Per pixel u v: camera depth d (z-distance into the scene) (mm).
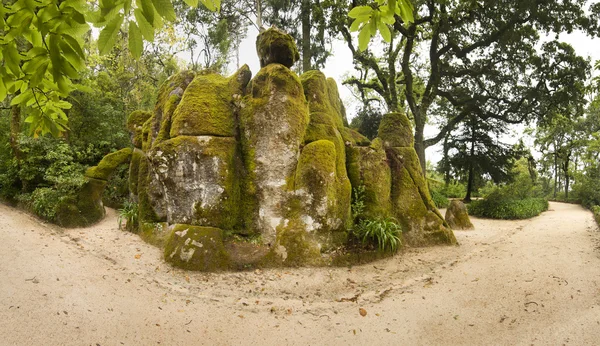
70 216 9570
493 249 9078
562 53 18438
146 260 7422
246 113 8664
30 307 4863
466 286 6723
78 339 4391
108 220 10445
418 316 5777
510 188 19281
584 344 4555
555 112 20188
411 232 9570
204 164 8070
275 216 8156
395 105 20359
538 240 9617
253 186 8383
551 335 4828
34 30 2059
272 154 8398
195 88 8836
